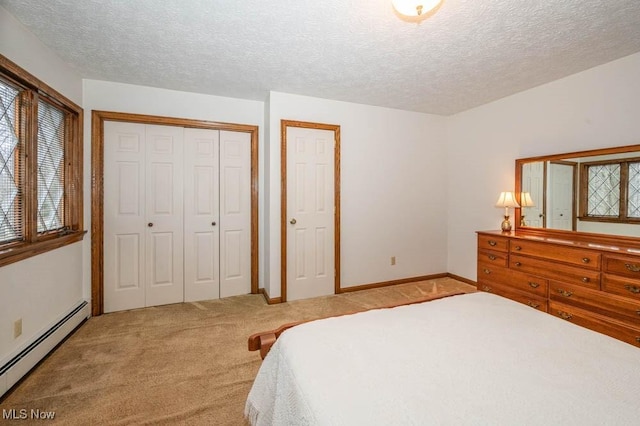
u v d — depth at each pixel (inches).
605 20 68.7
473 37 76.1
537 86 110.9
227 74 99.6
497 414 28.2
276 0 61.8
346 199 131.9
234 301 120.5
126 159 109.3
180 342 85.6
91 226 103.2
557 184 103.8
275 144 117.0
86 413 57.1
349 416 28.2
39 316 75.5
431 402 29.9
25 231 72.7
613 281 74.4
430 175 150.7
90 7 64.0
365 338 43.8
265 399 43.0
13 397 61.1
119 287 109.5
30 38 73.0
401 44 79.7
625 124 87.2
